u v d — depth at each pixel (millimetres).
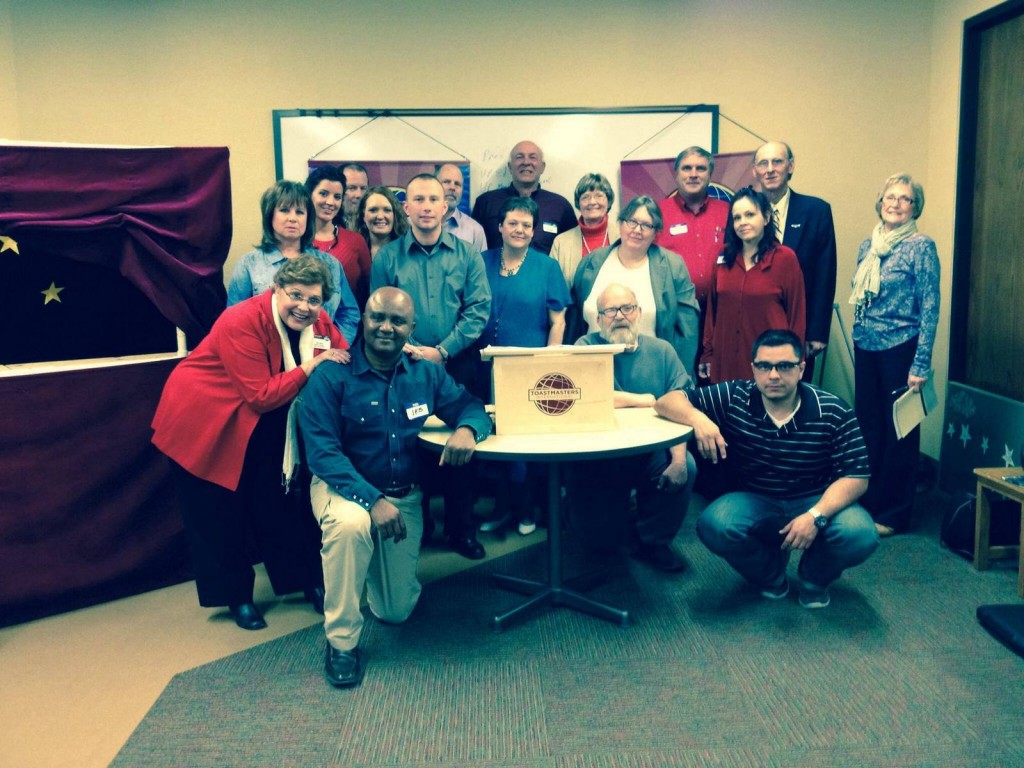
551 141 4121
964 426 3678
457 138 4109
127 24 3943
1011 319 3441
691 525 3455
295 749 1979
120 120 3998
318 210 3213
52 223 2654
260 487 2621
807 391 2570
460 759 1928
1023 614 2453
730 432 2666
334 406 2350
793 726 2018
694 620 2590
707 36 4070
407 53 4051
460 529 3176
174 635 2605
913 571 2926
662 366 2930
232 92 4027
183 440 2514
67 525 2795
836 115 4113
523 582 2803
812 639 2447
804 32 4066
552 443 2314
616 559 3115
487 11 4043
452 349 3084
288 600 2859
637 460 2912
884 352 3232
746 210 3227
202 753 1973
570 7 4051
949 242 3887
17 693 2266
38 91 3941
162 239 2855
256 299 2488
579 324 3488
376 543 2459
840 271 4211
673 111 4102
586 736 2002
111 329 3002
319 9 4004
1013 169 3430
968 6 3707
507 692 2203
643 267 3285
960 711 2059
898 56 4070
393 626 2596
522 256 3314
